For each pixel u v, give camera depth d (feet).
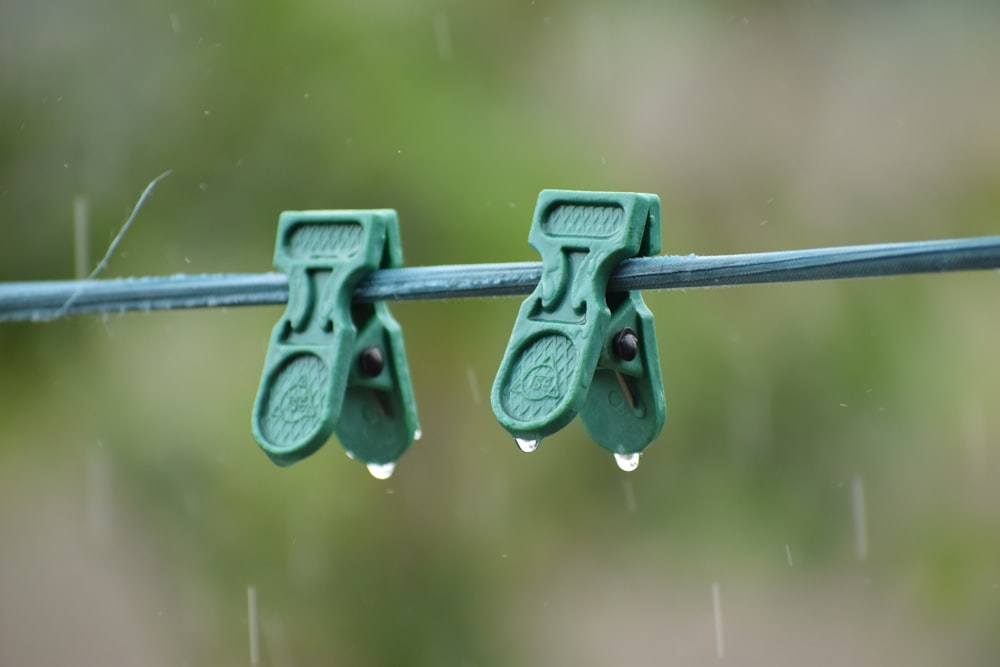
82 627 53.93
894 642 49.34
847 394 45.55
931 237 49.08
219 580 45.83
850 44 50.80
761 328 45.50
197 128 45.85
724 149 49.32
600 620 47.83
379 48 45.39
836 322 45.70
